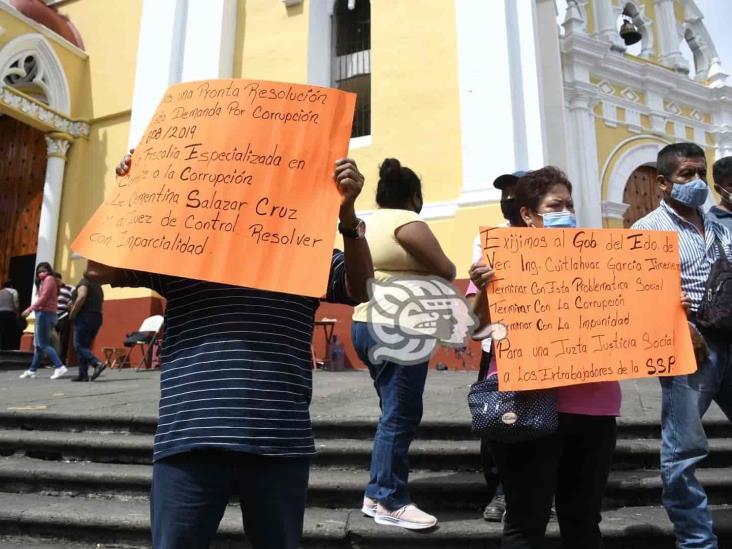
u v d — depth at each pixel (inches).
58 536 118.7
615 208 436.8
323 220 68.1
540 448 77.7
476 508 124.1
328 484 126.2
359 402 184.4
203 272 65.6
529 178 92.7
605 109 458.3
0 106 385.1
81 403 187.9
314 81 382.9
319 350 339.0
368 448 139.1
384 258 107.3
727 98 510.3
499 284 83.3
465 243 317.7
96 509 123.0
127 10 445.1
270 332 64.7
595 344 84.0
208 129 73.4
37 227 442.3
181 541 58.2
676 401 98.7
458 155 339.3
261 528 61.6
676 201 106.7
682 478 97.2
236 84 75.4
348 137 72.4
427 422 148.6
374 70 370.0
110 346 374.3
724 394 104.2
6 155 467.2
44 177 448.5
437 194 339.6
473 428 79.7
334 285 73.6
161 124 76.2
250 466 60.6
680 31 538.0
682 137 493.4
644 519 114.0
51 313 305.0
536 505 76.9
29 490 137.4
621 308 87.0
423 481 127.0
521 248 85.7
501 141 323.9
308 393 68.0
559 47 402.9
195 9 406.0
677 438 98.1
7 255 448.5
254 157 71.4
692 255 102.9
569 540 80.5
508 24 337.4
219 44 392.2
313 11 391.2
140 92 404.2
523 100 329.4
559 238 87.4
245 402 60.6
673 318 89.5
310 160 71.1
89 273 71.6
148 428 158.4
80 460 148.9
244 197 69.3
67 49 437.1
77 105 444.1
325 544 110.7
